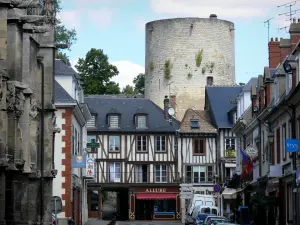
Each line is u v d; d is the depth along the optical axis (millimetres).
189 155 79688
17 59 27719
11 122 27469
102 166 78875
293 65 40969
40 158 36219
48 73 36875
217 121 80500
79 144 60031
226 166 79250
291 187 42219
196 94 101688
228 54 104312
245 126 60344
